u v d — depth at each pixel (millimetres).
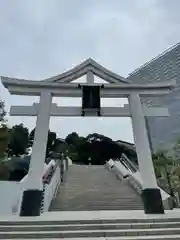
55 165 16016
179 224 7695
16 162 21094
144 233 7152
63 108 11336
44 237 6953
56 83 11359
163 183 19703
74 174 19578
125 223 7723
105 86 11523
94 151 43219
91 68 11930
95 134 46094
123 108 11664
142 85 11797
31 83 11211
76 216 8695
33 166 10125
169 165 21891
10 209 12164
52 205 11773
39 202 9500
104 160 42750
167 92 12031
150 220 7883
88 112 11312
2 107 19891
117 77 12000
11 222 7680
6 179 16812
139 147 10836
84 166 24859
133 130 11172
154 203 9578
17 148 30531
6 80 10977
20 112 11062
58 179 16016
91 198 12734
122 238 6777
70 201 12359
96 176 18781
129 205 11656
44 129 10734
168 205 12531
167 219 7973
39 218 8266
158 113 11789
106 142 44125
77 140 45938
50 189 12359
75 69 11805
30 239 6824
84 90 11352
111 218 8008
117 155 43062
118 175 18094
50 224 7641
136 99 11680
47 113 10984
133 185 14516
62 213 9773
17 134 30984
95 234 7051
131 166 19109
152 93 11945
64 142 44688
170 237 6832
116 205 11672
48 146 42094
